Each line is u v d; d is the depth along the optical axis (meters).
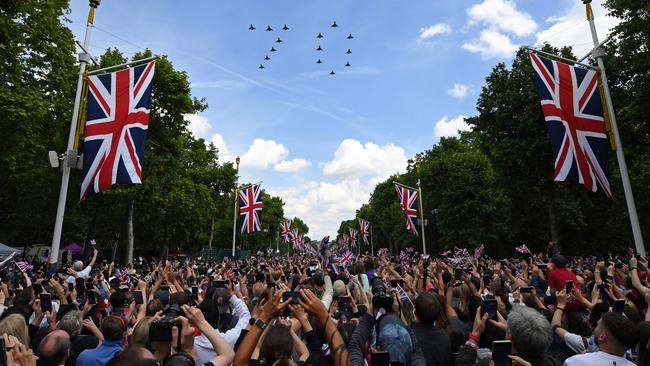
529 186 30.56
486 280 9.87
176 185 37.34
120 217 38.69
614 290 7.55
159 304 5.80
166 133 34.31
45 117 22.89
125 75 14.16
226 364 3.37
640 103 20.97
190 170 48.38
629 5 18.75
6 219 33.03
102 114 13.78
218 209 68.31
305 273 12.23
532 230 41.97
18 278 14.39
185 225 48.78
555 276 7.84
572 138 14.59
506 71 32.25
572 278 7.67
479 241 46.53
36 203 30.81
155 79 32.59
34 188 29.06
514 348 3.48
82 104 14.77
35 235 43.38
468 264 17.38
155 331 3.41
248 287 11.08
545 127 28.44
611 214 35.91
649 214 32.53
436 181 52.97
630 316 5.59
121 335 4.50
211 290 7.26
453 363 4.59
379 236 103.19
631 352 5.11
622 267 11.61
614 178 30.28
